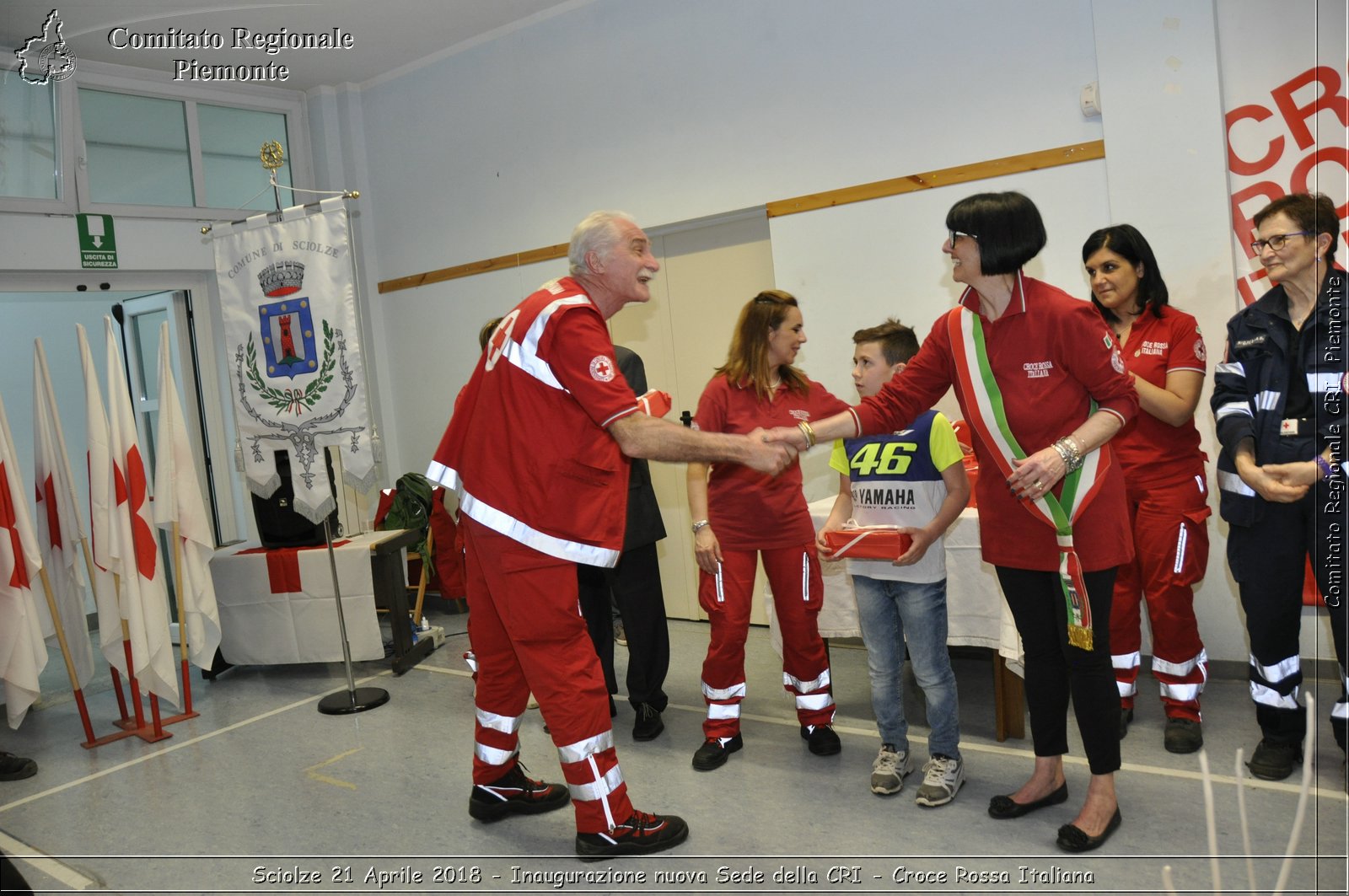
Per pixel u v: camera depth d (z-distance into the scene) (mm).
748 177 4535
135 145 5324
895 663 2758
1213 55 3357
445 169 5691
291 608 4355
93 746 3762
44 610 4004
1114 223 3604
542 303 2434
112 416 3781
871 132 4160
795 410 2969
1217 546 3525
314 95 5996
